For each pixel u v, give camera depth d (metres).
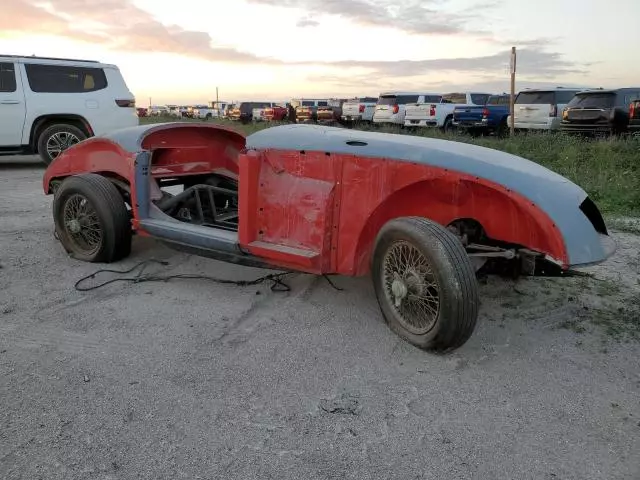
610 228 6.34
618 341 3.43
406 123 22.42
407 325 3.33
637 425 2.59
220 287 4.34
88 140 4.99
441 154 3.33
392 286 3.33
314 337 3.46
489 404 2.75
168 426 2.55
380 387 2.90
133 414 2.63
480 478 2.25
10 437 2.45
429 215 3.63
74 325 3.60
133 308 3.90
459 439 2.49
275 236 3.82
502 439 2.49
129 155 4.57
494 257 3.55
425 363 3.15
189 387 2.87
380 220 3.61
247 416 2.64
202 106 57.47
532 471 2.29
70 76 10.96
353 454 2.38
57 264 4.84
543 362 3.17
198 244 4.24
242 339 3.43
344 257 3.63
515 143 12.97
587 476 2.26
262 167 3.85
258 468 2.29
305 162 3.70
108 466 2.29
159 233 4.47
